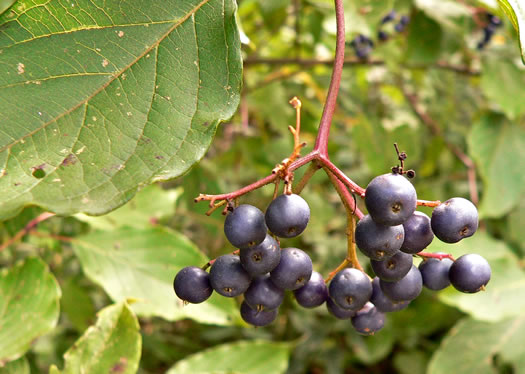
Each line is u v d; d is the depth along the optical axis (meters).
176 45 0.15
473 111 0.42
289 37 0.39
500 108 0.32
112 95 0.15
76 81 0.15
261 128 0.38
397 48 0.34
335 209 0.39
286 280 0.16
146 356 0.36
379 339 0.39
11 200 0.14
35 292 0.21
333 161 0.38
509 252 0.30
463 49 0.34
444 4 0.31
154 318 0.37
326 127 0.16
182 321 0.41
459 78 0.41
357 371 0.46
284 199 0.15
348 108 0.40
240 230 0.15
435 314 0.39
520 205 0.33
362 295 0.16
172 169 0.14
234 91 0.15
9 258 0.29
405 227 0.16
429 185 0.39
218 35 0.16
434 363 0.30
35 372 0.26
